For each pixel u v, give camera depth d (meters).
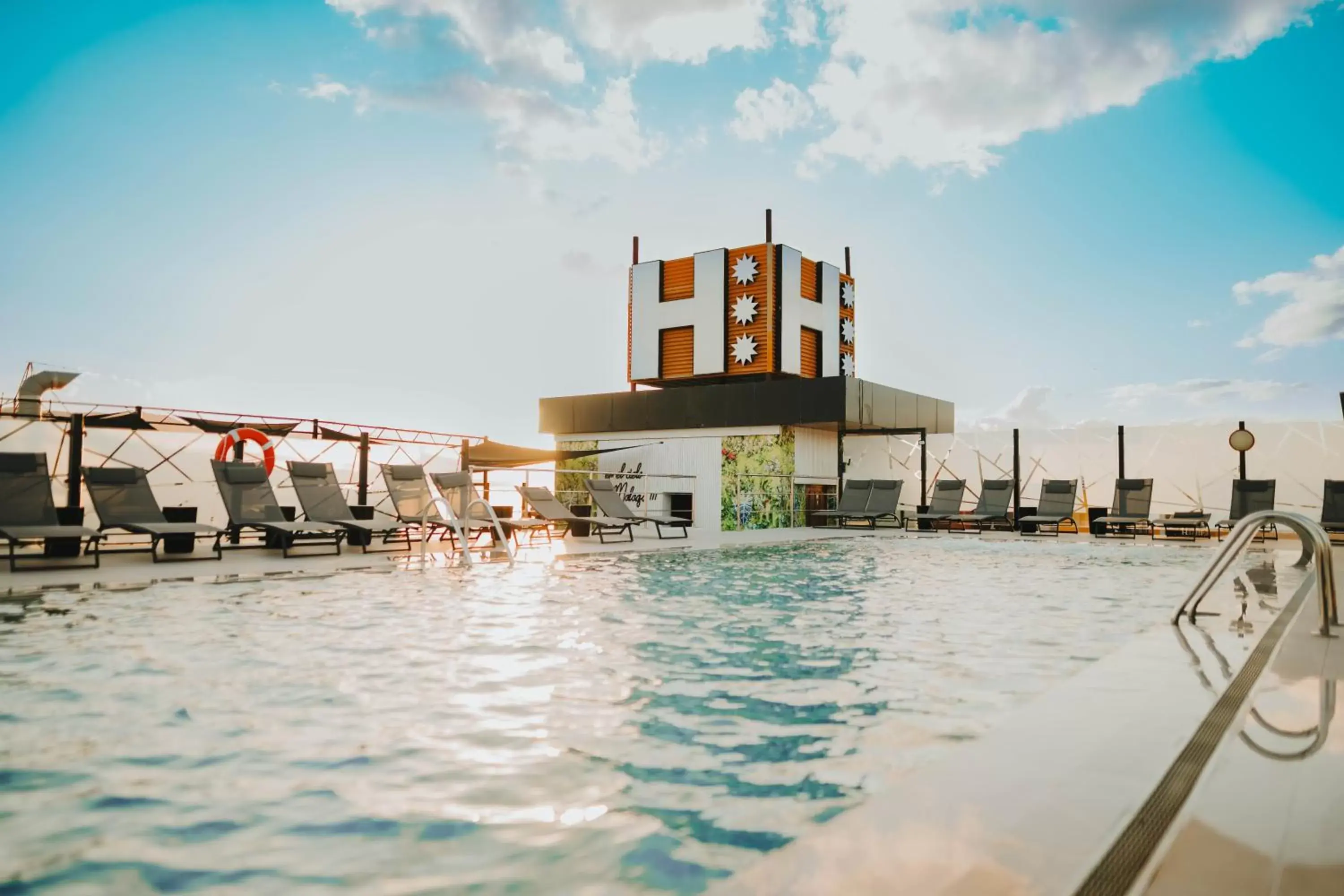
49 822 2.17
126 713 3.16
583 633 4.98
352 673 3.88
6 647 4.39
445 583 7.46
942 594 6.93
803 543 13.23
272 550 10.64
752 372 19.67
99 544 9.05
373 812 2.26
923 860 1.55
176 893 1.79
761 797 2.39
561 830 2.15
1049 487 16.11
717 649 4.52
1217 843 1.60
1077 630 5.17
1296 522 4.45
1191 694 2.93
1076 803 1.86
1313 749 2.24
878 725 3.09
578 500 20.09
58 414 10.99
